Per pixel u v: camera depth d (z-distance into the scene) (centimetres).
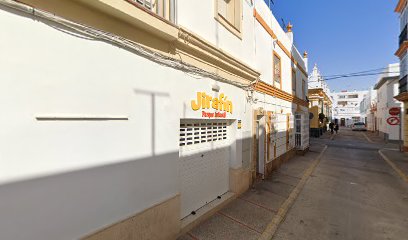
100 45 262
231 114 546
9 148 193
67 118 232
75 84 239
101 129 264
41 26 213
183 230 393
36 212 210
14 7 193
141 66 314
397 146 1662
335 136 2572
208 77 458
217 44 483
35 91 209
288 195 598
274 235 405
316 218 472
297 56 1252
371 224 446
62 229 229
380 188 673
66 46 231
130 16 273
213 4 473
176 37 343
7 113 192
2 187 189
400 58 1435
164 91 353
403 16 1383
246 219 455
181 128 424
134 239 301
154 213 331
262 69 745
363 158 1178
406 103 1356
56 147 224
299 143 1270
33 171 207
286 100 1024
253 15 666
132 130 302
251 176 657
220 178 542
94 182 257
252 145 666
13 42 195
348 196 605
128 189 297
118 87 283
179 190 385
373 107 3072
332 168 935
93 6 249
